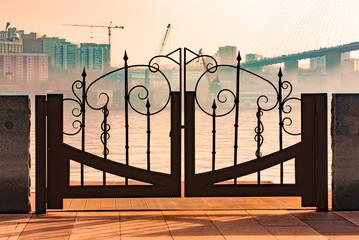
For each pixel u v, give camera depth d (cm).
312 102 475
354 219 447
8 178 459
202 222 439
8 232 404
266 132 4644
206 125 6172
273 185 478
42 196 463
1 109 452
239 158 2159
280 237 394
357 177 474
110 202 527
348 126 470
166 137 3881
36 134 460
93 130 5484
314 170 477
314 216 459
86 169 1473
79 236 394
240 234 402
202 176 474
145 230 412
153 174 471
